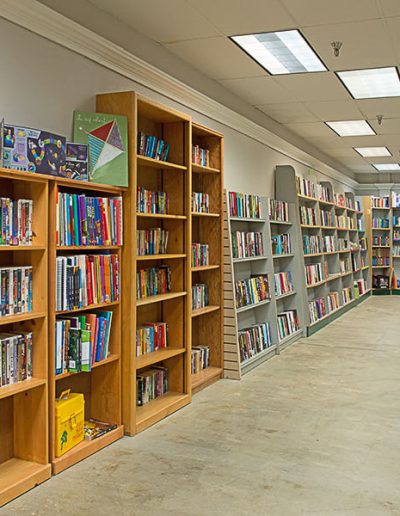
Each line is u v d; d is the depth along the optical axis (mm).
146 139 4121
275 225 7473
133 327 3707
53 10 3273
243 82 5750
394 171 13469
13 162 2846
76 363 3189
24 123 3180
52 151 3078
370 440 3707
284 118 7480
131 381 3725
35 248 2916
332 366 5852
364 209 12961
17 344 2936
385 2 3807
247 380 5262
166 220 4617
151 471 3168
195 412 4285
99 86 3832
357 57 4980
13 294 2910
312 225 8461
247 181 6637
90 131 3510
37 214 3012
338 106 6801
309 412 4301
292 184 7555
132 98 3680
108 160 3545
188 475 3119
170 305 4605
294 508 2746
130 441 3646
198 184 5359
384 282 13070
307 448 3557
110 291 3576
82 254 3697
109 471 3162
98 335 3469
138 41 4320
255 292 6098
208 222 5336
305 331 7508
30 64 3213
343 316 9516
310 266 8219
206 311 5027
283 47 4723
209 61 5066
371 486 3006
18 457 3137
